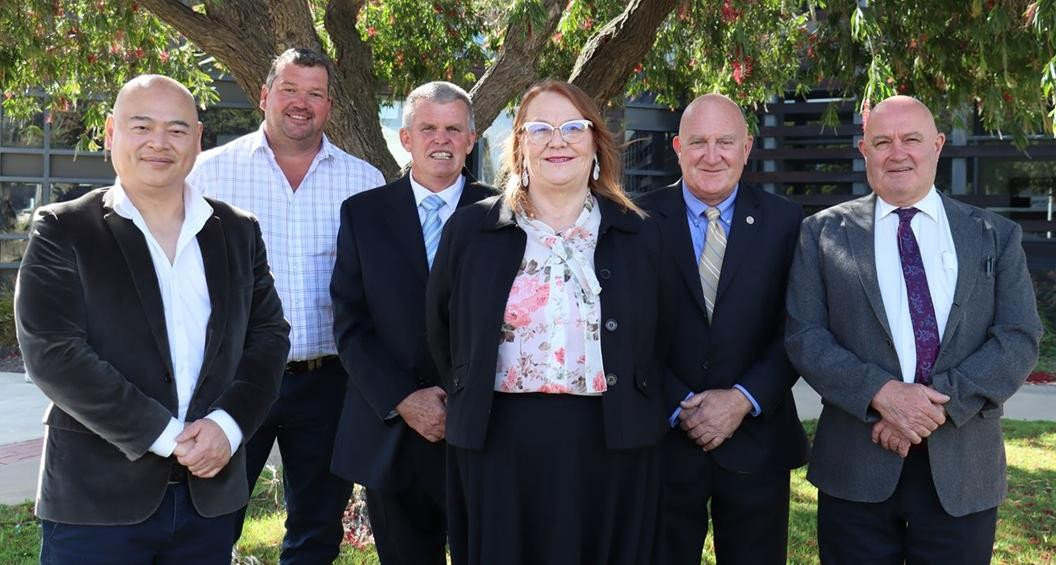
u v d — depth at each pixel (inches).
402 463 138.7
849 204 134.6
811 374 127.4
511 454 116.1
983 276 123.6
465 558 123.6
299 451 160.6
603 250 119.8
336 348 149.1
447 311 126.6
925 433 118.4
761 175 509.4
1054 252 480.7
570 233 119.2
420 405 134.7
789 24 254.5
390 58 270.7
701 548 138.6
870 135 128.2
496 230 119.9
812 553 192.5
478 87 211.9
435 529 147.2
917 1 197.3
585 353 116.1
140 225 111.2
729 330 135.9
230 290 116.1
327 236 159.5
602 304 117.3
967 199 496.7
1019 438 290.8
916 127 125.0
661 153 507.5
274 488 231.0
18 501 231.9
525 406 116.3
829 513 131.6
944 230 126.7
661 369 128.2
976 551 123.7
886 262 127.3
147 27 265.7
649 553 120.5
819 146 500.7
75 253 106.8
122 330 107.7
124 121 109.9
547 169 117.6
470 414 116.6
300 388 158.1
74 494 105.8
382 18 267.6
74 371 102.5
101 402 103.1
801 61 260.1
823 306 131.9
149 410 106.0
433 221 145.1
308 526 161.9
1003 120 214.7
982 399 120.5
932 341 123.4
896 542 128.2
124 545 107.3
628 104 497.4
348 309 142.9
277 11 197.3
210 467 110.3
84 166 522.6
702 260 140.0
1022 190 486.6
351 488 165.8
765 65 261.7
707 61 260.5
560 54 271.7
